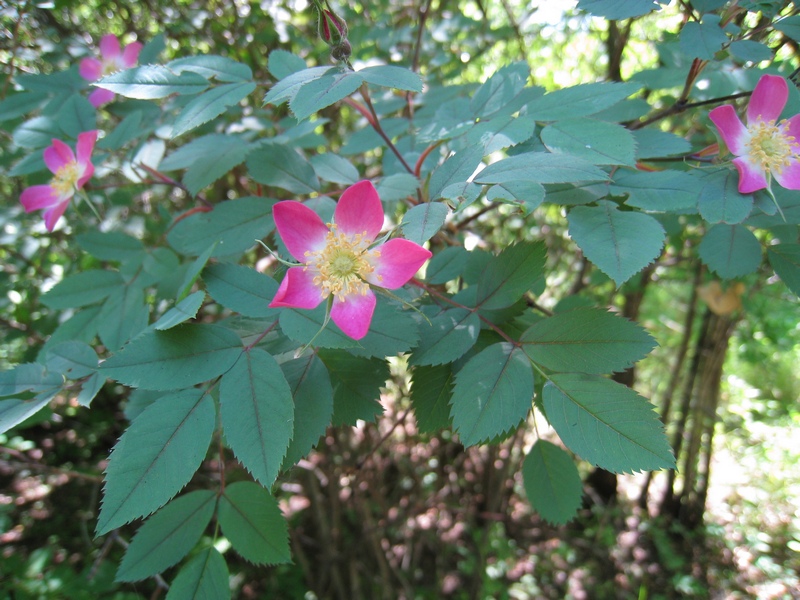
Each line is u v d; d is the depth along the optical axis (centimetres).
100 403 46
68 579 34
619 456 12
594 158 13
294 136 21
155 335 13
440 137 16
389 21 31
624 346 13
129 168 21
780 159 14
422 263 13
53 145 20
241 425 12
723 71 18
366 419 15
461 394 13
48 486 43
